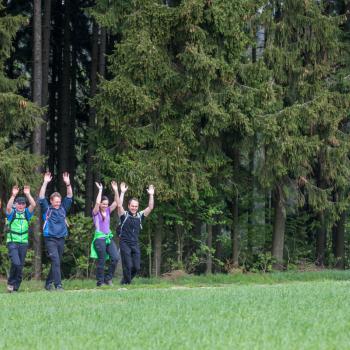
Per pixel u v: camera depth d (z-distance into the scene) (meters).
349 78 65.19
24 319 24.39
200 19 56.50
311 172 64.88
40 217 59.75
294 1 62.16
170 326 21.64
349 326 21.09
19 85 57.81
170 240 64.88
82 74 81.25
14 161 54.78
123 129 57.44
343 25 69.81
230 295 30.88
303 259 73.50
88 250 60.97
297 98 63.38
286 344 18.28
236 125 58.12
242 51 59.00
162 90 58.12
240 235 69.06
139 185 56.56
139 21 57.12
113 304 28.30
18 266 41.59
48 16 68.06
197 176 58.78
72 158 77.56
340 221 73.00
